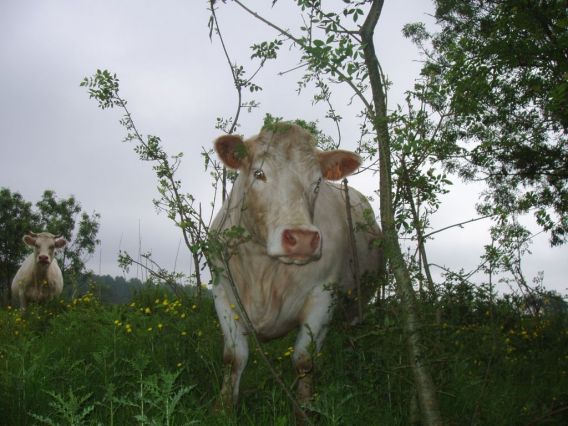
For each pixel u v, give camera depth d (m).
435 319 2.16
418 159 2.11
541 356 3.60
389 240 1.94
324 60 1.82
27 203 25.08
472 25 6.45
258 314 2.66
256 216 2.48
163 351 2.94
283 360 2.80
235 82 2.60
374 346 2.46
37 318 4.82
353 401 2.32
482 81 3.82
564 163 5.88
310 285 2.70
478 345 2.32
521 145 5.77
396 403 2.42
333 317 2.74
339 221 2.94
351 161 2.68
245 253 2.63
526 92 5.14
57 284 9.05
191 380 2.64
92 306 4.29
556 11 4.47
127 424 2.17
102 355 2.63
